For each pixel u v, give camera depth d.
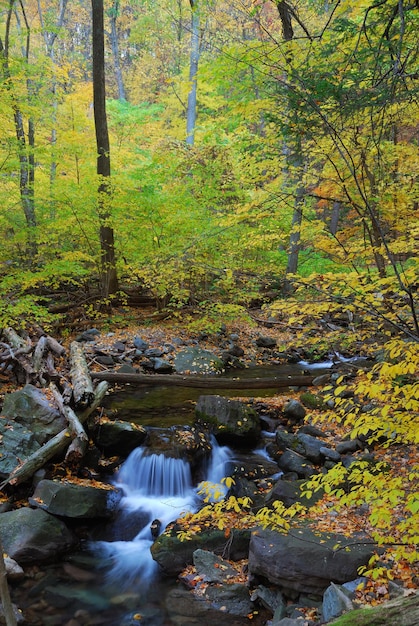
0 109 10.66
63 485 5.44
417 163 6.66
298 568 3.97
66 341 10.84
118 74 27.38
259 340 12.61
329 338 8.02
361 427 3.21
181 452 6.55
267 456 6.79
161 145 15.97
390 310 5.15
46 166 14.41
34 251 12.87
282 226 11.32
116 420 7.20
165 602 4.24
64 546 4.96
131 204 11.03
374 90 4.42
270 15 10.41
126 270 12.73
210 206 12.57
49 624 3.96
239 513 5.41
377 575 3.34
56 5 25.86
